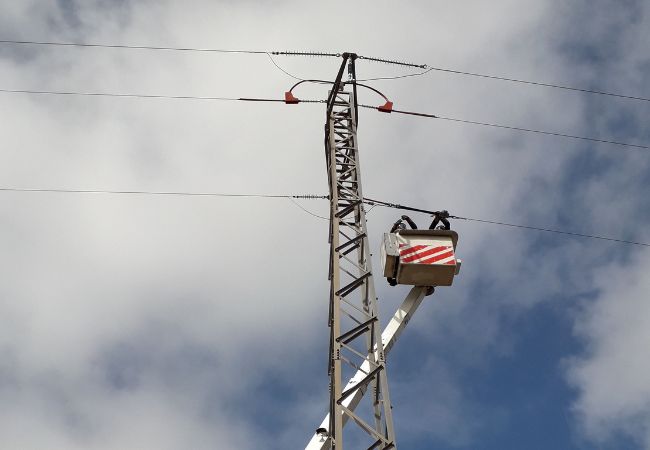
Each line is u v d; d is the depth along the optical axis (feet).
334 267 59.31
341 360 53.52
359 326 55.06
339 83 77.25
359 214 64.08
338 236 61.87
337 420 50.24
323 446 52.70
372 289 56.75
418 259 61.93
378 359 52.90
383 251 63.31
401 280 62.28
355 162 69.87
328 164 71.72
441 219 66.74
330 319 58.08
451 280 62.54
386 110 81.97
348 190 67.10
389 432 49.19
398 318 61.21
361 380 53.31
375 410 54.29
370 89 81.76
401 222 65.92
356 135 73.05
